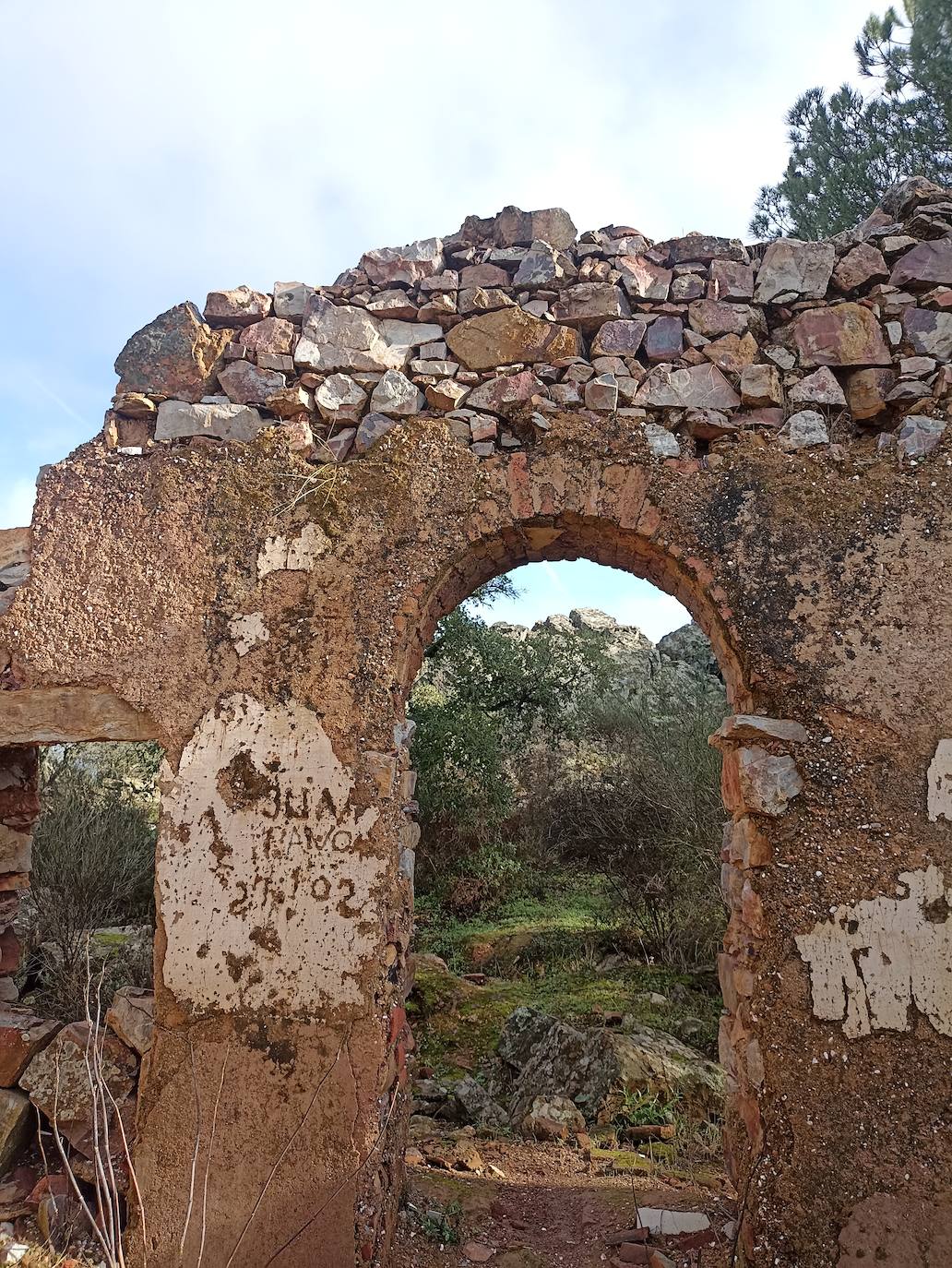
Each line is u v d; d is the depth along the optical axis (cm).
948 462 342
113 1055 353
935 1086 296
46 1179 345
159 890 340
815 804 321
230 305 402
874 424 367
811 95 966
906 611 332
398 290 399
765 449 354
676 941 795
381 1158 321
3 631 373
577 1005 677
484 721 1104
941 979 303
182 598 366
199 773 348
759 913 318
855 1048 301
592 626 1772
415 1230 357
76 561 376
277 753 347
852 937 309
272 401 386
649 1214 372
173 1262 313
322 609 358
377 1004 326
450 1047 625
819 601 338
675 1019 657
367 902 332
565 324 386
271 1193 314
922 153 861
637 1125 489
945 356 359
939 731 321
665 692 1233
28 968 628
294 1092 321
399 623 356
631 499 357
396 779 349
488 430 371
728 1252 331
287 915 334
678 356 376
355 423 386
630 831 980
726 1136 343
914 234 375
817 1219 290
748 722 328
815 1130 296
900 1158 291
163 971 333
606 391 368
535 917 960
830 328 369
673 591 396
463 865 1058
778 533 346
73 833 782
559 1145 469
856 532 341
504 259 395
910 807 317
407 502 365
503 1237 364
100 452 388
